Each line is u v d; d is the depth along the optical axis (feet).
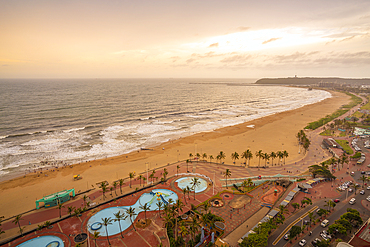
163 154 496.23
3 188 348.59
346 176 377.09
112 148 531.09
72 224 257.34
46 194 332.80
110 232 244.01
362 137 597.52
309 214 253.03
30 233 242.17
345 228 226.58
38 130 644.69
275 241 226.38
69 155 483.51
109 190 337.31
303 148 533.14
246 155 433.07
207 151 517.55
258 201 306.96
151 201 304.71
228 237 235.61
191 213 277.64
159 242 228.22
